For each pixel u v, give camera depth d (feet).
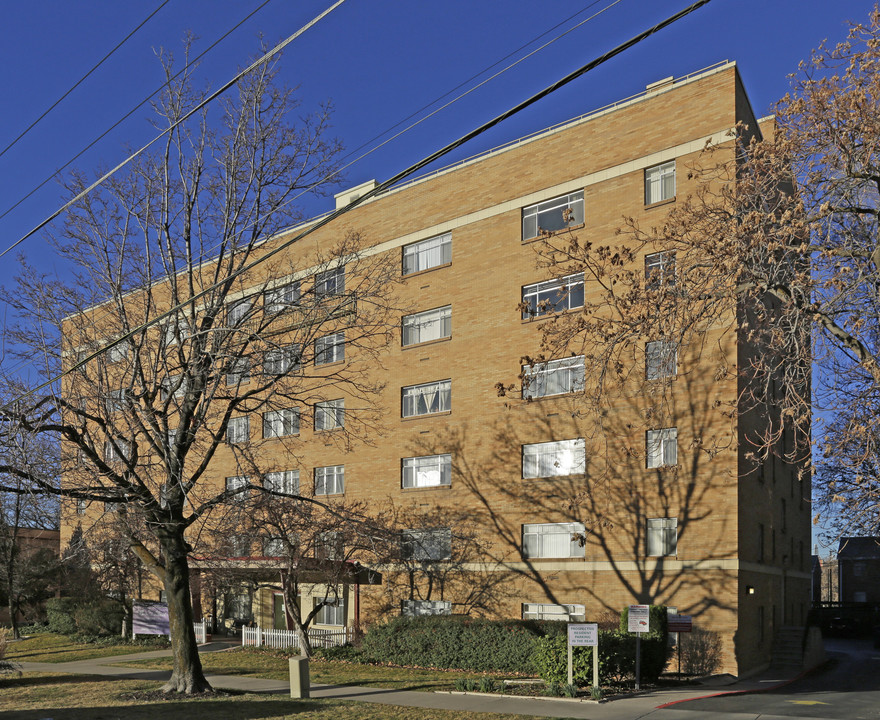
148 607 127.13
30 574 150.92
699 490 90.58
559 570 100.07
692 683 78.84
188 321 71.87
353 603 120.67
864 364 43.52
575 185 105.50
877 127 44.57
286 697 66.08
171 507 69.72
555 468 102.73
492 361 110.52
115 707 60.75
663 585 91.81
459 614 102.42
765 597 98.68
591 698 64.18
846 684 86.12
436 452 114.62
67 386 69.67
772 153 48.98
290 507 90.02
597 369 63.77
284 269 123.34
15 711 59.00
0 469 60.95
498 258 112.06
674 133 97.86
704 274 48.60
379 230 126.00
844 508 46.88
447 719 54.39
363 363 124.26
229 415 72.79
